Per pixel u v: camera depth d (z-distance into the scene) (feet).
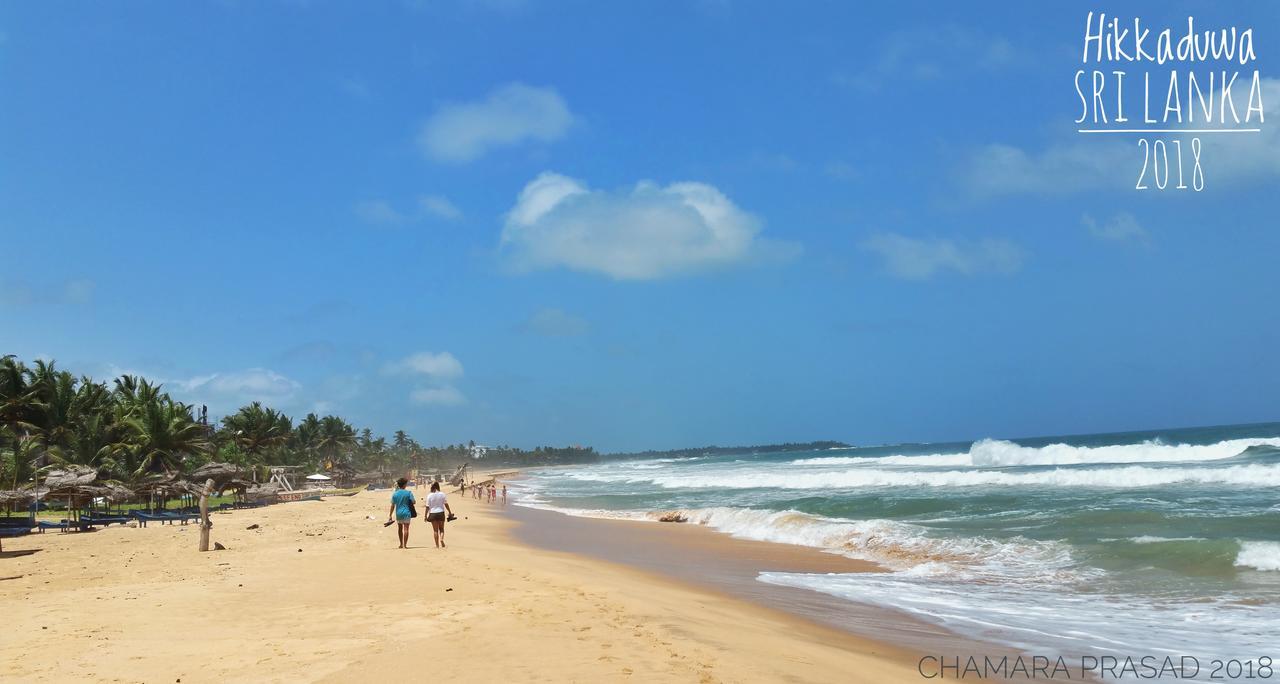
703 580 52.13
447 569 50.26
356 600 39.09
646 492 190.19
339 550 65.26
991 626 36.19
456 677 23.94
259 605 38.29
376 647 28.14
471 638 29.09
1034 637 33.83
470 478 469.16
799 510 102.53
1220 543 50.85
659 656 26.35
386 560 56.03
